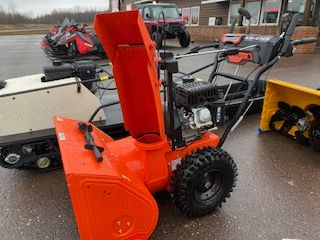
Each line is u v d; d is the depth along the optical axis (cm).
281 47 272
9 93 258
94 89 326
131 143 232
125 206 176
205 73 761
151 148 208
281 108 379
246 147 354
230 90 448
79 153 173
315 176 296
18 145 278
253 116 449
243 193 269
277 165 316
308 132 342
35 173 304
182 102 223
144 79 207
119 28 185
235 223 234
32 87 274
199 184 225
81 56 1012
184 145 231
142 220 187
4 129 264
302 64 852
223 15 1530
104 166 169
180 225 232
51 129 281
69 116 282
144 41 171
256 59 284
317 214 244
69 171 155
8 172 307
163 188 234
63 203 260
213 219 238
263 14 1307
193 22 1769
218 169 227
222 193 238
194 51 302
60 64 308
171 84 205
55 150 295
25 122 270
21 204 259
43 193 273
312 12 1121
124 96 212
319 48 1144
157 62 197
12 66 923
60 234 226
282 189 275
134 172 212
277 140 373
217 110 236
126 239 185
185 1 1797
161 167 219
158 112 201
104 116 298
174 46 1325
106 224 173
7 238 222
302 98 344
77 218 163
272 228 229
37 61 1026
